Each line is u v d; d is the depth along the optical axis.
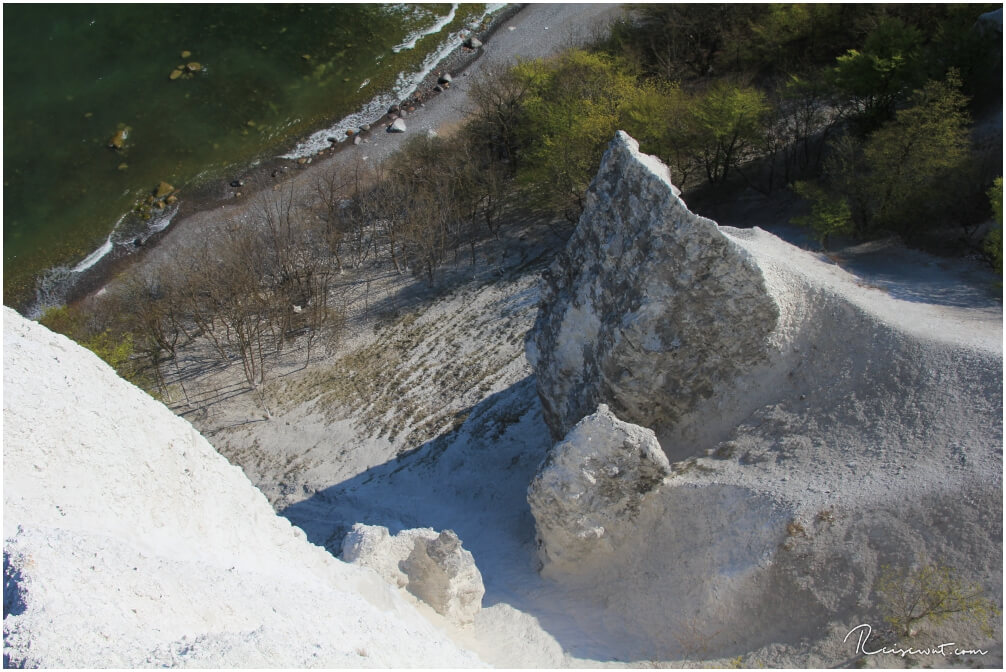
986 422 25.05
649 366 29.00
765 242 35.91
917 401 26.55
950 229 42.09
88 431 18.98
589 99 54.34
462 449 40.72
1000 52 50.25
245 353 48.19
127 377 46.44
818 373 28.83
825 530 24.36
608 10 78.75
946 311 31.70
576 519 27.69
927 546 23.06
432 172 57.44
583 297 30.89
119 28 78.69
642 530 27.94
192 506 20.58
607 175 30.12
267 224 57.38
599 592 27.72
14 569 14.60
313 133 71.56
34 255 63.84
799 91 55.88
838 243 44.78
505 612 27.69
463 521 35.69
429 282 54.38
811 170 54.69
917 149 42.38
